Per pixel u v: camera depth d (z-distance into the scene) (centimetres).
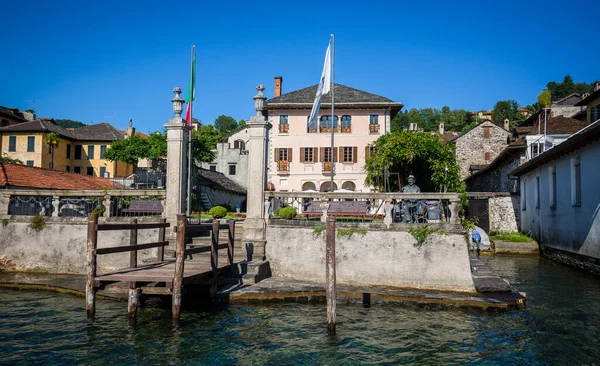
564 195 2045
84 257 1458
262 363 830
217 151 5069
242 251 1367
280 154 3928
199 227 1116
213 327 1009
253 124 1395
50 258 1479
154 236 1418
